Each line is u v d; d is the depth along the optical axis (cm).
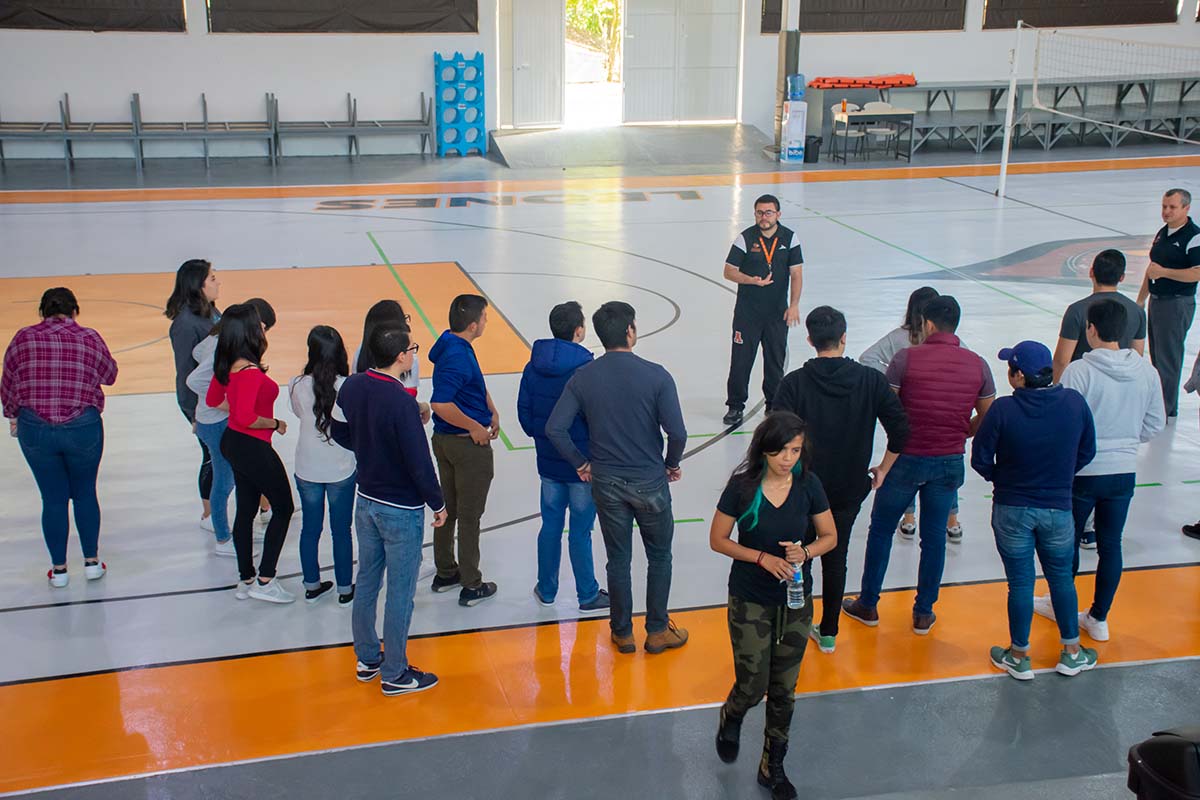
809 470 428
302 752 441
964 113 2423
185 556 622
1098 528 523
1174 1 2492
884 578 602
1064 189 1884
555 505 543
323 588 577
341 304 1170
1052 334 1059
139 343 1023
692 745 449
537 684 494
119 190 1859
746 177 2031
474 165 2161
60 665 506
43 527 575
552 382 527
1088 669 506
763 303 810
